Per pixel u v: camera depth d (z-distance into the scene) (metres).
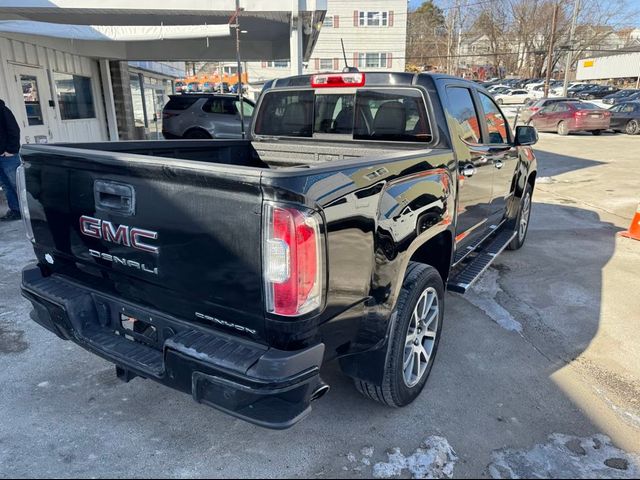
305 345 2.06
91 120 12.92
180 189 2.10
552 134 22.00
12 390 3.11
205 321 2.24
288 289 1.93
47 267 2.92
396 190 2.56
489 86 45.94
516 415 2.93
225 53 13.86
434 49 68.06
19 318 4.08
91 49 12.14
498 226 5.13
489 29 61.97
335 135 3.91
